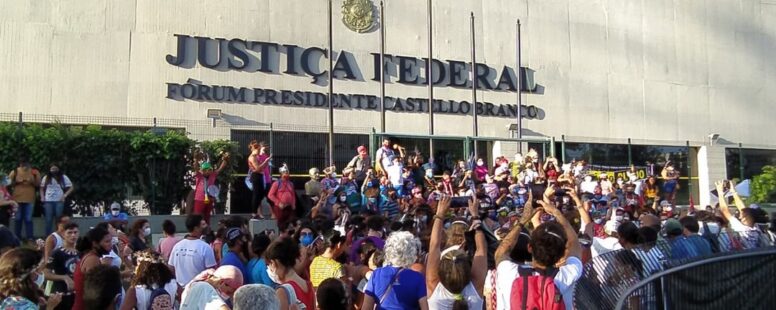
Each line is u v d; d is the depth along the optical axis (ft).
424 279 20.75
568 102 110.73
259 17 93.81
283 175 56.85
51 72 83.05
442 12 104.12
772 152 124.77
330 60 87.76
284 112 93.50
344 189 61.05
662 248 22.03
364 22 99.35
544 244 18.06
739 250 22.56
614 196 74.18
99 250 25.48
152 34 87.97
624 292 18.35
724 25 123.65
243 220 33.81
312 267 26.61
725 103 122.11
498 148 102.37
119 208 55.52
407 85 100.94
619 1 116.57
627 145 113.29
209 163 58.54
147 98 86.84
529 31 109.70
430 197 63.77
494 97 106.01
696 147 119.44
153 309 20.99
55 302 20.76
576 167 80.79
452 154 87.40
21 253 17.17
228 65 91.30
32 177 52.24
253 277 25.31
